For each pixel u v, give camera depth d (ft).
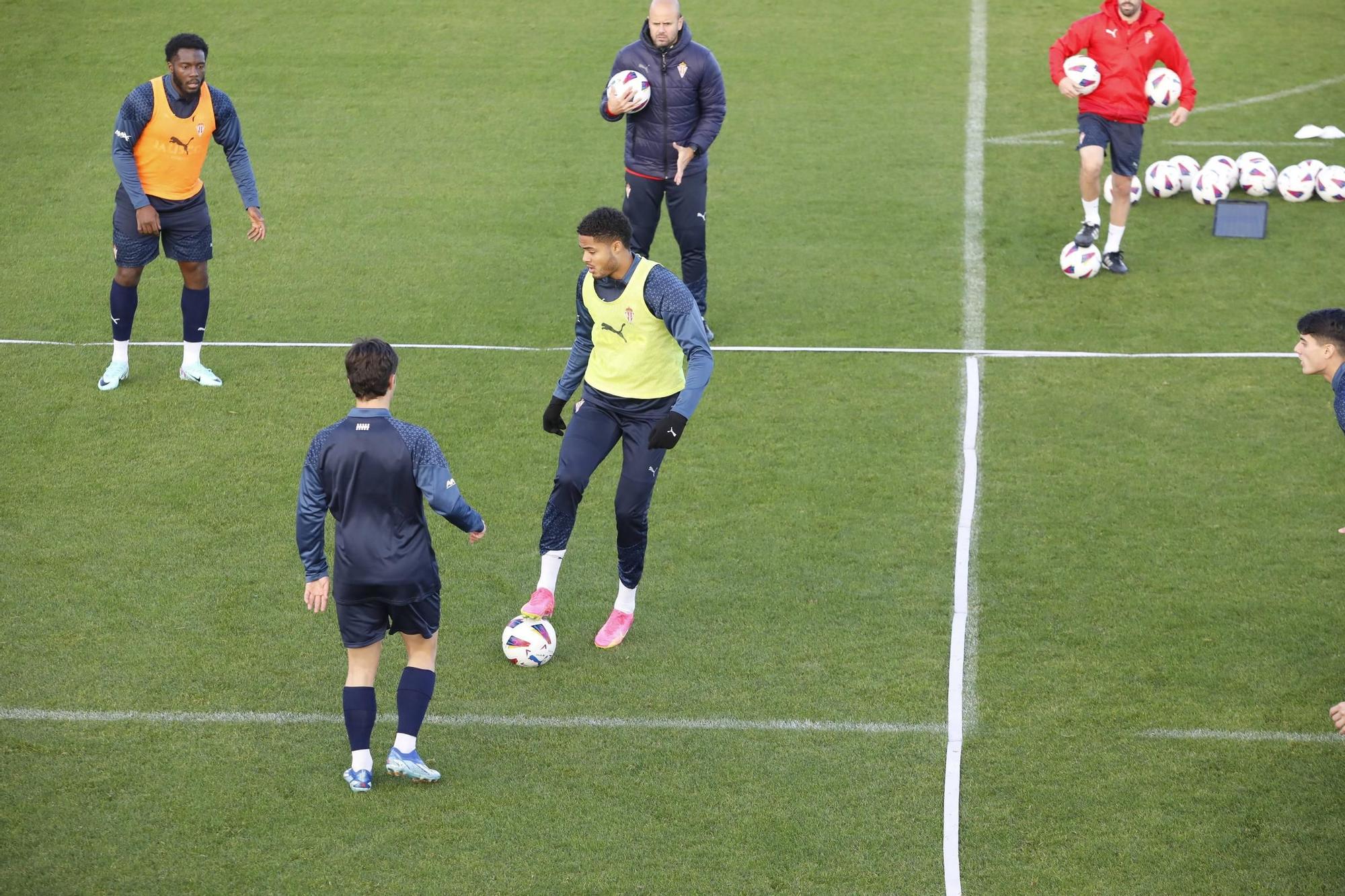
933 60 196.85
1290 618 83.87
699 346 76.43
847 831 67.26
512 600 87.35
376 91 186.39
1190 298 131.03
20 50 193.98
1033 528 94.89
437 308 131.23
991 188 159.02
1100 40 130.62
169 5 212.23
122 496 98.94
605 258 75.92
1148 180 157.99
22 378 116.78
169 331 126.72
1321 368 72.49
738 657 81.46
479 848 66.03
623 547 81.05
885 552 92.38
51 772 71.00
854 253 142.92
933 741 73.77
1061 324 126.62
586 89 186.91
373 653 68.90
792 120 177.88
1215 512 96.22
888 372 118.21
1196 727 74.49
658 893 63.16
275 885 63.46
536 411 112.37
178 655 81.10
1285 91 186.19
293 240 146.20
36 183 157.89
